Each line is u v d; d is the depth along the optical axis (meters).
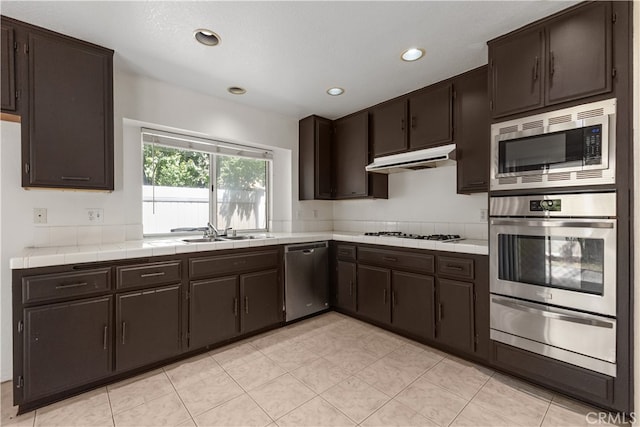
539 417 1.62
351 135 3.41
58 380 1.74
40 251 1.89
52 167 1.88
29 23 1.79
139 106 2.48
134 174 2.56
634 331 1.50
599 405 1.66
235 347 2.48
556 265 1.75
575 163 1.67
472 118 2.42
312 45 2.04
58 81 1.89
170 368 2.15
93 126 2.01
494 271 2.01
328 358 2.28
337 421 1.60
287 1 1.61
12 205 1.97
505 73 1.94
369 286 2.90
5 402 1.76
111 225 2.36
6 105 1.75
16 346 1.64
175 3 1.62
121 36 1.93
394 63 2.30
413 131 2.82
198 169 3.09
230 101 3.04
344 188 3.49
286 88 2.75
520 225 1.88
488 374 2.05
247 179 3.48
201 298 2.33
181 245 2.22
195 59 2.22
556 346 1.74
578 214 1.66
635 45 1.49
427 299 2.44
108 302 1.91
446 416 1.63
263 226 3.62
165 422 1.59
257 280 2.69
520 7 1.68
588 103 1.63
